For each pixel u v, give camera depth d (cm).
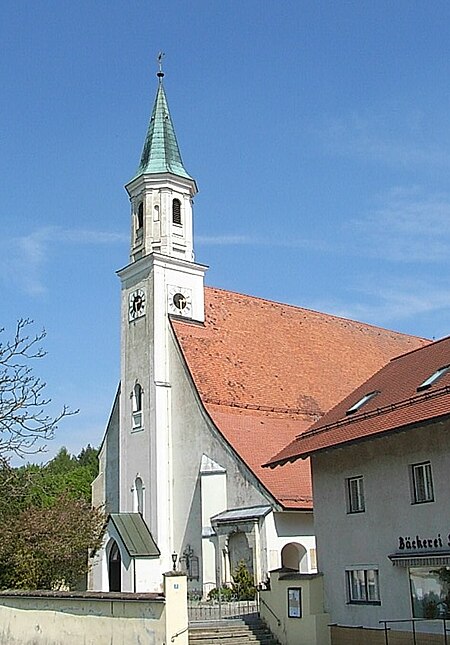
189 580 4244
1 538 3412
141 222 5119
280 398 4750
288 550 3984
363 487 2694
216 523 4012
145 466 4644
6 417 2898
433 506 2392
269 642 2745
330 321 5838
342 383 5219
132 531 4112
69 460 11506
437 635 2306
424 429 2456
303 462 4194
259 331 5212
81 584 4172
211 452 4297
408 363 3161
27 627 2622
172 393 4697
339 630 2653
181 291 4953
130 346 4966
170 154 5169
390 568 2522
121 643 2230
